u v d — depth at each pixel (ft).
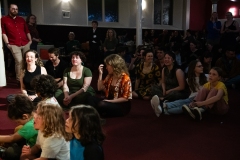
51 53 14.80
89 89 14.01
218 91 12.26
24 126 7.51
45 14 29.17
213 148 9.34
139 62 17.44
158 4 40.91
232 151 9.11
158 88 14.89
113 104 12.10
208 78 12.78
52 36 29.81
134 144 9.66
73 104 13.25
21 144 7.85
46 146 6.25
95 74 24.95
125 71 12.34
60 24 30.27
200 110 12.42
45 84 9.05
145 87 16.31
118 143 9.75
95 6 34.19
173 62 14.26
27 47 19.39
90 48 27.61
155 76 15.93
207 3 45.57
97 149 5.37
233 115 13.15
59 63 15.10
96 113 5.65
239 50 21.85
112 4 35.96
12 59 23.20
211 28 27.71
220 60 19.70
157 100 12.54
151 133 10.72
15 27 18.69
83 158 5.39
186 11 42.65
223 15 45.65
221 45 23.98
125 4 36.04
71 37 27.94
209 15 45.52
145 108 14.30
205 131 10.96
